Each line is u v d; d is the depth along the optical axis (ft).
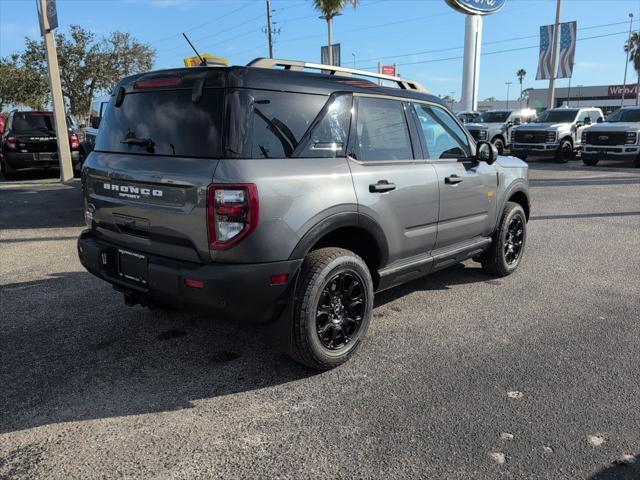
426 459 9.23
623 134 58.44
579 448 9.52
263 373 12.42
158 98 11.86
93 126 38.75
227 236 10.41
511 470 8.94
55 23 43.24
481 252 18.39
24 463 9.16
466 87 106.22
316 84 12.25
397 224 13.65
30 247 24.16
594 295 17.79
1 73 112.57
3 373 12.39
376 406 10.94
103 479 8.75
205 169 10.61
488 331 14.80
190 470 8.98
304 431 10.09
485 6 78.69
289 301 11.44
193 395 11.45
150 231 11.75
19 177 51.47
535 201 37.09
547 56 101.35
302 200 11.18
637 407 10.86
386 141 13.83
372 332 14.78
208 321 15.48
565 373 12.30
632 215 31.94
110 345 13.91
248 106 10.87
